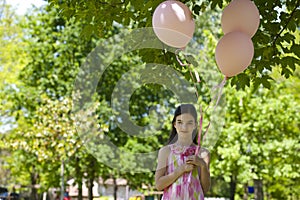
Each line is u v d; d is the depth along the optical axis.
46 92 16.97
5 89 17.47
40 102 16.89
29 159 17.94
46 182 18.17
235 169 16.17
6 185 26.25
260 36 5.89
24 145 15.41
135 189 18.31
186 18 4.20
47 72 17.16
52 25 17.48
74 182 17.20
